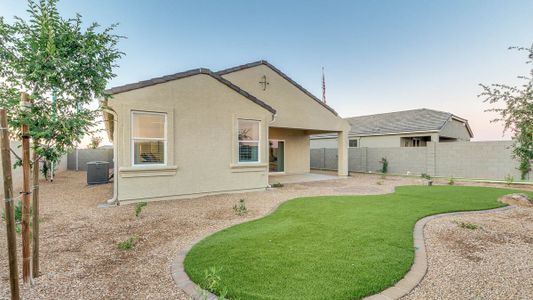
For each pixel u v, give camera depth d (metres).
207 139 9.72
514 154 6.90
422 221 6.14
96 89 3.40
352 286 3.12
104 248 4.53
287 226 5.69
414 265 3.78
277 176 16.92
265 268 3.62
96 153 20.81
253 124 11.15
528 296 3.01
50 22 3.04
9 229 2.72
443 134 20.17
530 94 5.56
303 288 3.08
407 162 17.52
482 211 7.17
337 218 6.35
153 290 3.14
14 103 2.94
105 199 8.96
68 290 3.13
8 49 3.02
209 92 9.76
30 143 3.27
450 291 3.11
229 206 8.02
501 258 4.09
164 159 8.91
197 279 3.35
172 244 4.75
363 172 20.02
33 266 3.41
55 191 10.73
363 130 24.16
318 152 23.73
